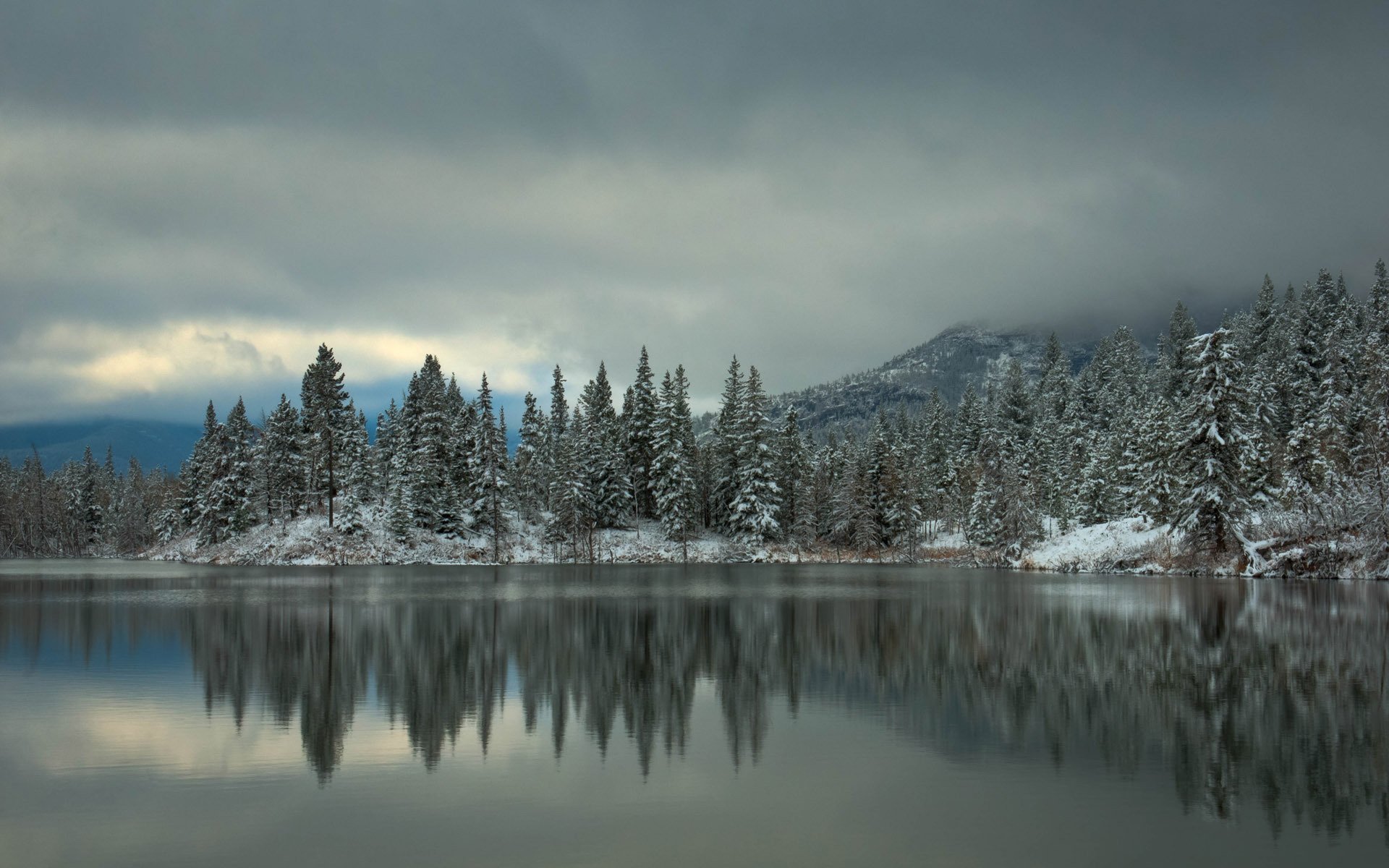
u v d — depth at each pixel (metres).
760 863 11.05
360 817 12.80
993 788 13.99
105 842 11.84
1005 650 27.95
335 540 84.62
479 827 12.38
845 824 12.43
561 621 36.53
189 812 13.01
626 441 100.94
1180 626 32.72
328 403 88.75
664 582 61.50
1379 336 92.38
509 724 18.50
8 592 51.59
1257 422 76.00
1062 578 61.66
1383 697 20.47
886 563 92.19
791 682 23.00
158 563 92.62
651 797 13.67
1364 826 12.24
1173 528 60.38
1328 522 55.62
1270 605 39.56
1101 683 22.42
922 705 20.12
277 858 11.30
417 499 89.19
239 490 91.50
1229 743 16.48
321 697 21.27
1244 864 10.97
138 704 20.48
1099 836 11.91
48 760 15.70
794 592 51.47
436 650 28.77
